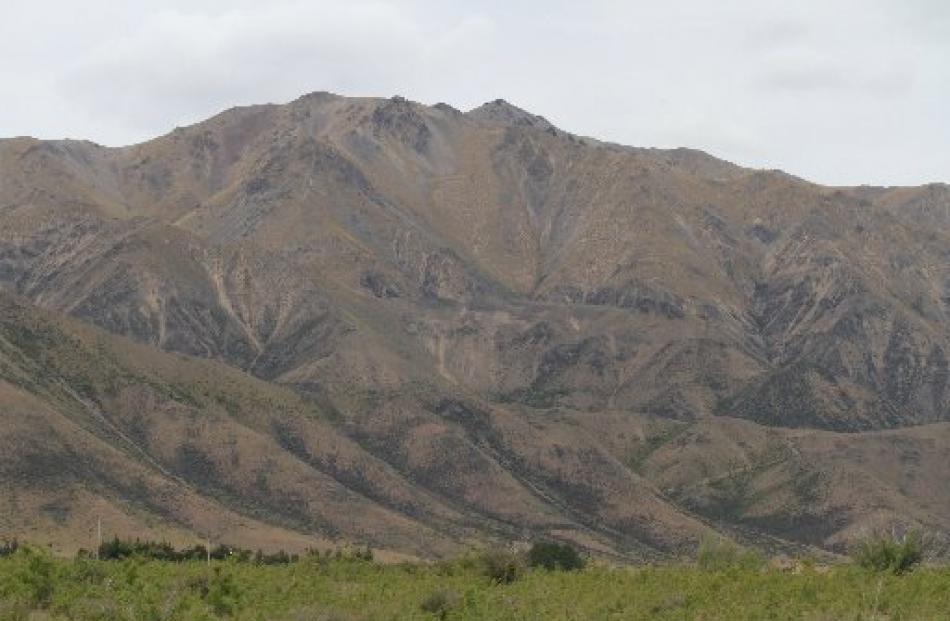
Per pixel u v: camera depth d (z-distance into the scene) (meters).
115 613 50.41
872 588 54.34
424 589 61.84
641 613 52.16
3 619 48.06
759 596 54.38
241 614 51.47
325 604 54.81
